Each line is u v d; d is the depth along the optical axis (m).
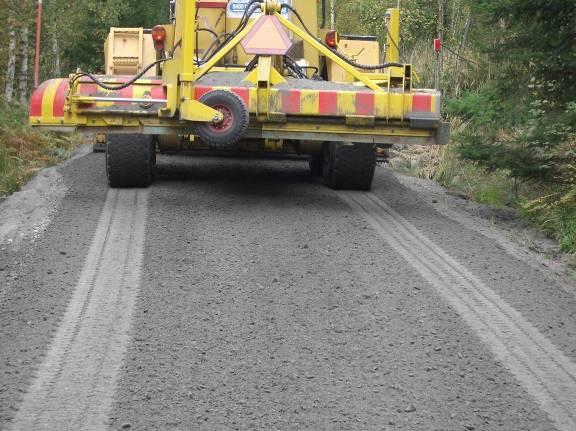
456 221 9.91
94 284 6.92
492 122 10.55
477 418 4.84
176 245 8.16
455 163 13.52
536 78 10.21
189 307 6.48
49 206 9.73
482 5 9.86
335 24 29.05
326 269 7.56
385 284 7.18
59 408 4.80
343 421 4.75
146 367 5.38
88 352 5.57
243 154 12.31
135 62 13.51
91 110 9.89
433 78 19.22
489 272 7.69
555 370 5.52
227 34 11.44
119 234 8.48
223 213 9.65
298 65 11.18
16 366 5.31
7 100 21.73
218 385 5.16
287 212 9.86
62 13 30.25
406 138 9.93
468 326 6.25
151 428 4.61
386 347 5.81
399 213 10.20
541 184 11.09
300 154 12.12
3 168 12.84
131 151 10.79
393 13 12.62
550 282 7.51
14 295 6.59
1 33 27.94
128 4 36.84
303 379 5.27
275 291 6.91
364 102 9.77
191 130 9.89
